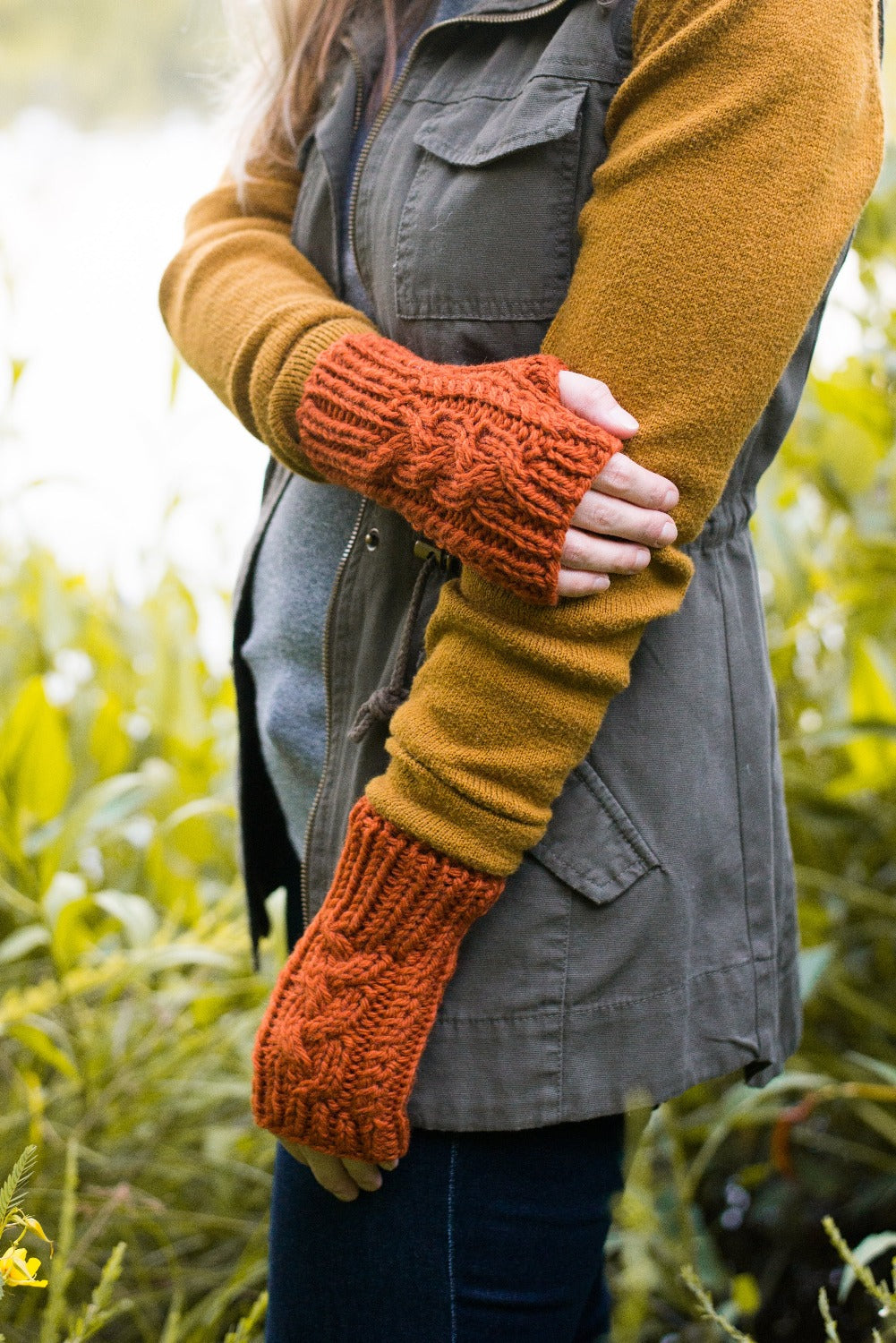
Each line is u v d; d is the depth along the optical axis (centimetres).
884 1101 151
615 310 67
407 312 78
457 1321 78
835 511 170
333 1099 72
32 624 190
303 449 78
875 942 163
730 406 67
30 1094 130
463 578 71
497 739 69
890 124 155
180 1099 151
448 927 71
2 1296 68
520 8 76
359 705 83
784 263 65
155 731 182
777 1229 146
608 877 76
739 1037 82
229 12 96
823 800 162
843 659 167
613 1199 81
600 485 67
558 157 72
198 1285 136
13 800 159
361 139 87
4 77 568
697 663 79
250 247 90
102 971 146
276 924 142
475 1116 76
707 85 66
